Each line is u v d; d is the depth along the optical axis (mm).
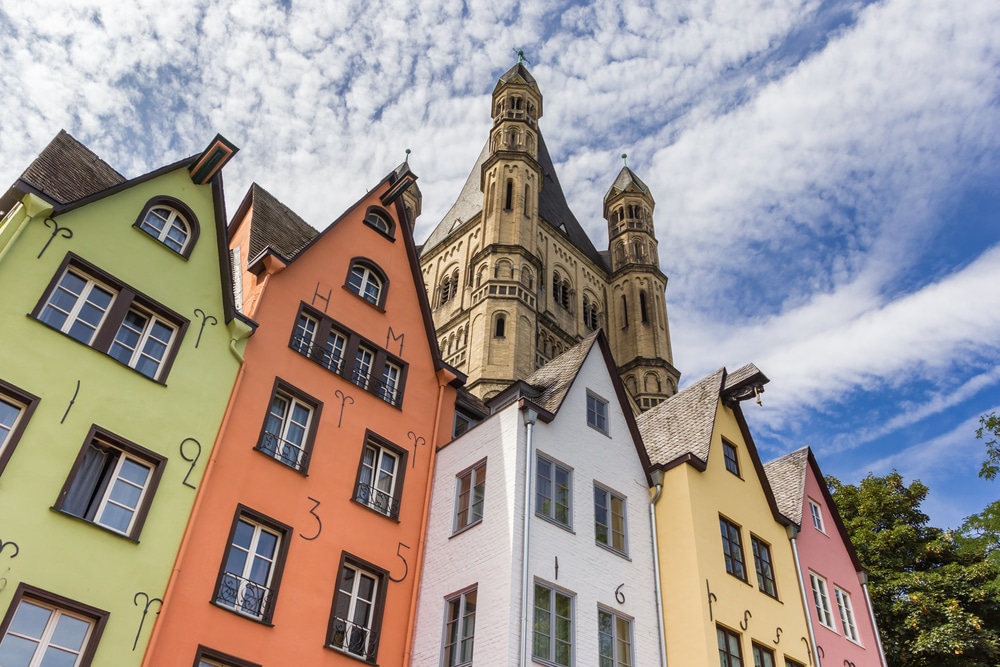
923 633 30281
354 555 18578
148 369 17156
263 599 16656
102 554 14578
